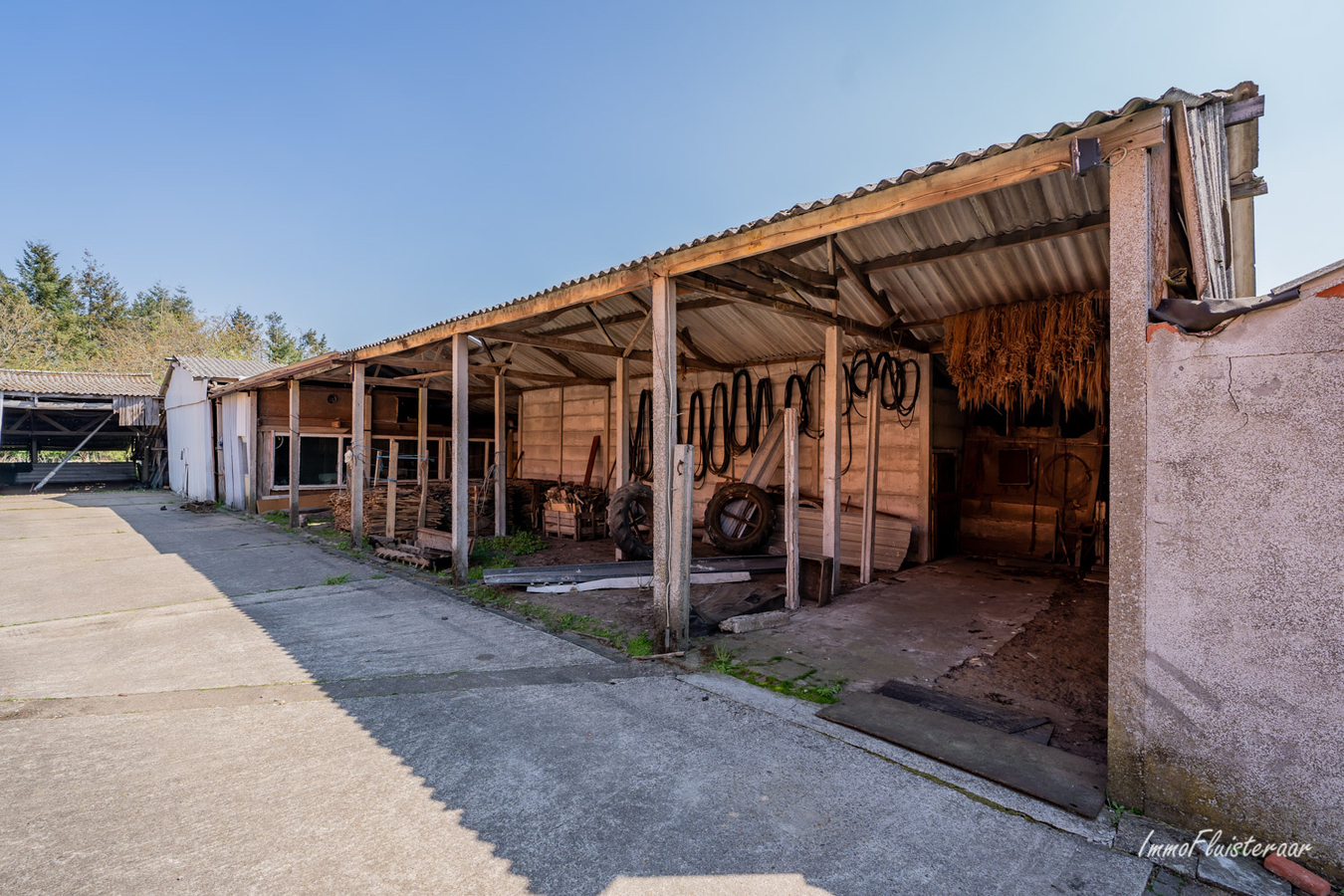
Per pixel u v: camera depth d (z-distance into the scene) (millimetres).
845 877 2037
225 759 2842
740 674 3887
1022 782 2574
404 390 13867
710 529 7785
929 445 7090
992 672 3912
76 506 14602
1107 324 4645
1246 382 2137
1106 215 3926
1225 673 2176
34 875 2037
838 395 5676
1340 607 1971
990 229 4398
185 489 17250
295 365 10188
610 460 10352
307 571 7133
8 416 19625
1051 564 7055
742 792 2541
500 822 2346
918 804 2453
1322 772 2000
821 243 4879
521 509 10109
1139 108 2324
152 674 3947
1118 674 2406
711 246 3967
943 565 7066
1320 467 2004
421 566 7176
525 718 3260
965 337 5336
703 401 9234
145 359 33844
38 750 2934
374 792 2555
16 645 4531
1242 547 2143
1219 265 2623
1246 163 3123
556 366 10539
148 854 2152
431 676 3891
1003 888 1982
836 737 3027
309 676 3904
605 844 2211
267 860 2125
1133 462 2379
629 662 4133
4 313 31453
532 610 5387
